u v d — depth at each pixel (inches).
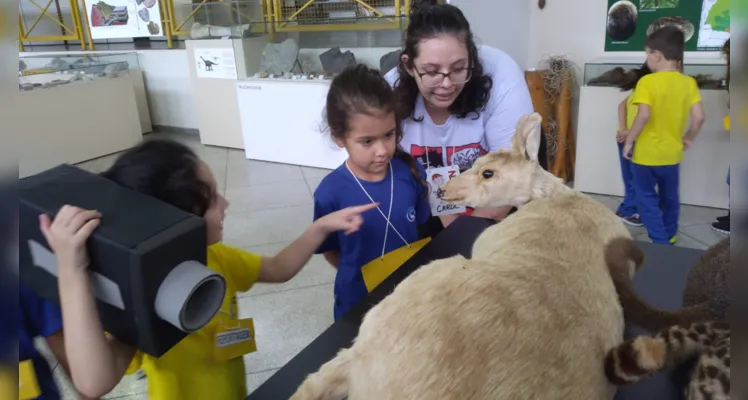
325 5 163.9
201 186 27.8
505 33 140.9
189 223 20.5
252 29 171.0
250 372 72.3
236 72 174.2
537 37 151.6
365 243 49.1
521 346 21.9
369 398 22.5
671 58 99.4
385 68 143.0
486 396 20.6
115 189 22.3
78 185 22.4
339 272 50.0
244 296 91.0
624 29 136.3
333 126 44.9
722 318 25.6
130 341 21.3
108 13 220.1
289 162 170.1
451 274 25.2
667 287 38.9
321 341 32.9
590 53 143.1
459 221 49.1
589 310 25.2
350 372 24.4
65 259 19.7
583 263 28.2
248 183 154.0
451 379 21.0
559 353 22.5
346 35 163.5
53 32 254.1
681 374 27.1
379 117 42.4
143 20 215.3
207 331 35.4
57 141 171.2
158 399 33.9
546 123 141.6
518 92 55.4
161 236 19.6
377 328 24.2
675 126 99.4
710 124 118.2
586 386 22.8
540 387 21.3
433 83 48.2
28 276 22.8
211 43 179.9
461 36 47.4
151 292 19.4
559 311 24.0
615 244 31.3
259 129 171.2
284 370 30.6
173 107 218.2
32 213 20.7
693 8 127.8
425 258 42.1
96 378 23.4
